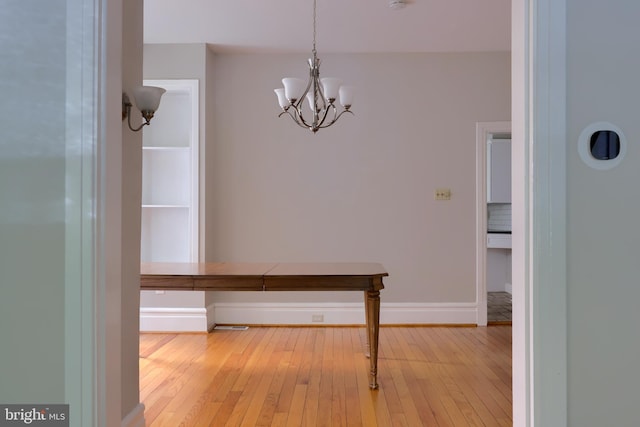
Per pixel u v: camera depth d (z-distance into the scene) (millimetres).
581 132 1705
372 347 3451
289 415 2953
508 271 7715
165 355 4305
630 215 1704
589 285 1701
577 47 1702
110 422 1762
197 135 5230
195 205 5234
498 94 5520
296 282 3533
